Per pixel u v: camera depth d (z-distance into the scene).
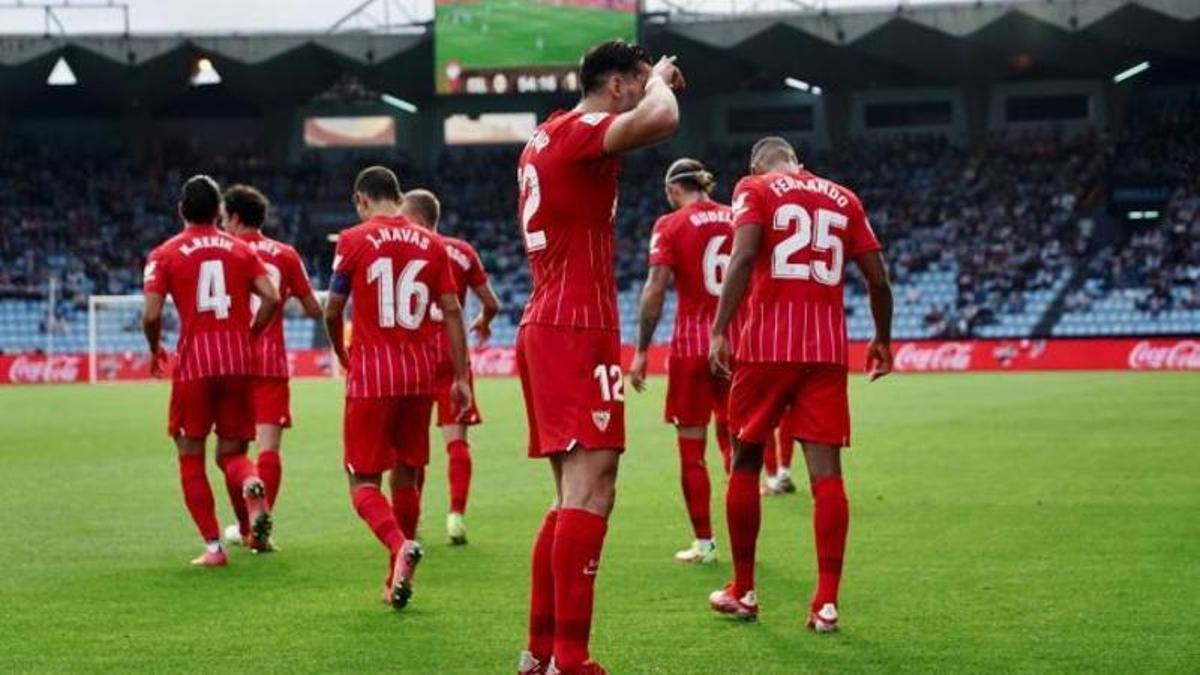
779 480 18.67
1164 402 34.06
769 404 10.68
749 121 75.62
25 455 25.88
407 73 69.25
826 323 10.65
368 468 12.05
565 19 62.19
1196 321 61.16
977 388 41.84
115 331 66.12
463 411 12.19
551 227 8.69
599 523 8.61
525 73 62.28
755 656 9.72
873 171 72.38
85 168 75.50
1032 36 63.44
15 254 70.00
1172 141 69.50
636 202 72.56
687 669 9.39
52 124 77.62
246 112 78.19
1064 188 69.44
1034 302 64.25
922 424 29.22
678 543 14.79
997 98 72.75
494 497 19.08
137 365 58.56
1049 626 10.45
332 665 9.64
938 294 65.75
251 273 14.10
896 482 19.55
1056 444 24.44
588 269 8.70
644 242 70.50
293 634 10.62
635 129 8.27
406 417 12.44
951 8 62.72
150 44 67.56
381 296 12.09
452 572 13.24
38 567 13.88
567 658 8.52
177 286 13.98
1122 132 70.81
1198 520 15.59
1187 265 63.25
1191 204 66.25
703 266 13.53
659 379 52.66
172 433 14.02
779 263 10.66
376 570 13.46
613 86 8.84
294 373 58.28
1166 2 59.19
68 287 68.56
